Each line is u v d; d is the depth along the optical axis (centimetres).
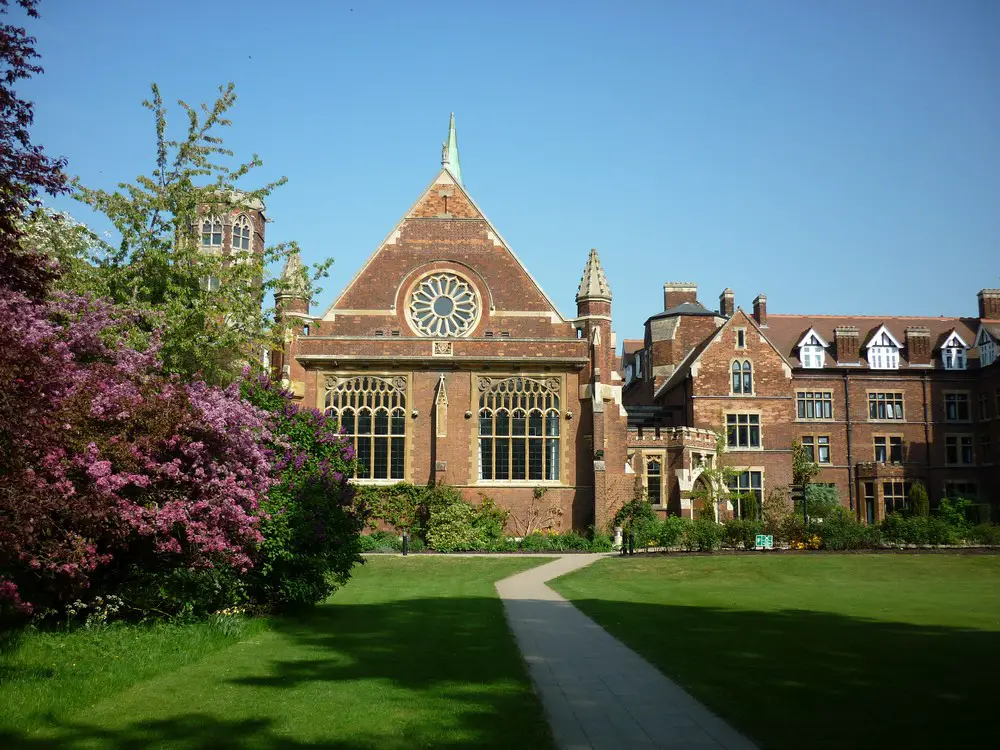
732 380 5447
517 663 1377
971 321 6506
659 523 4112
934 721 1002
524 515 4441
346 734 948
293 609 2044
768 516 4225
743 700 1120
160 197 2491
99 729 963
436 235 4734
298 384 4441
